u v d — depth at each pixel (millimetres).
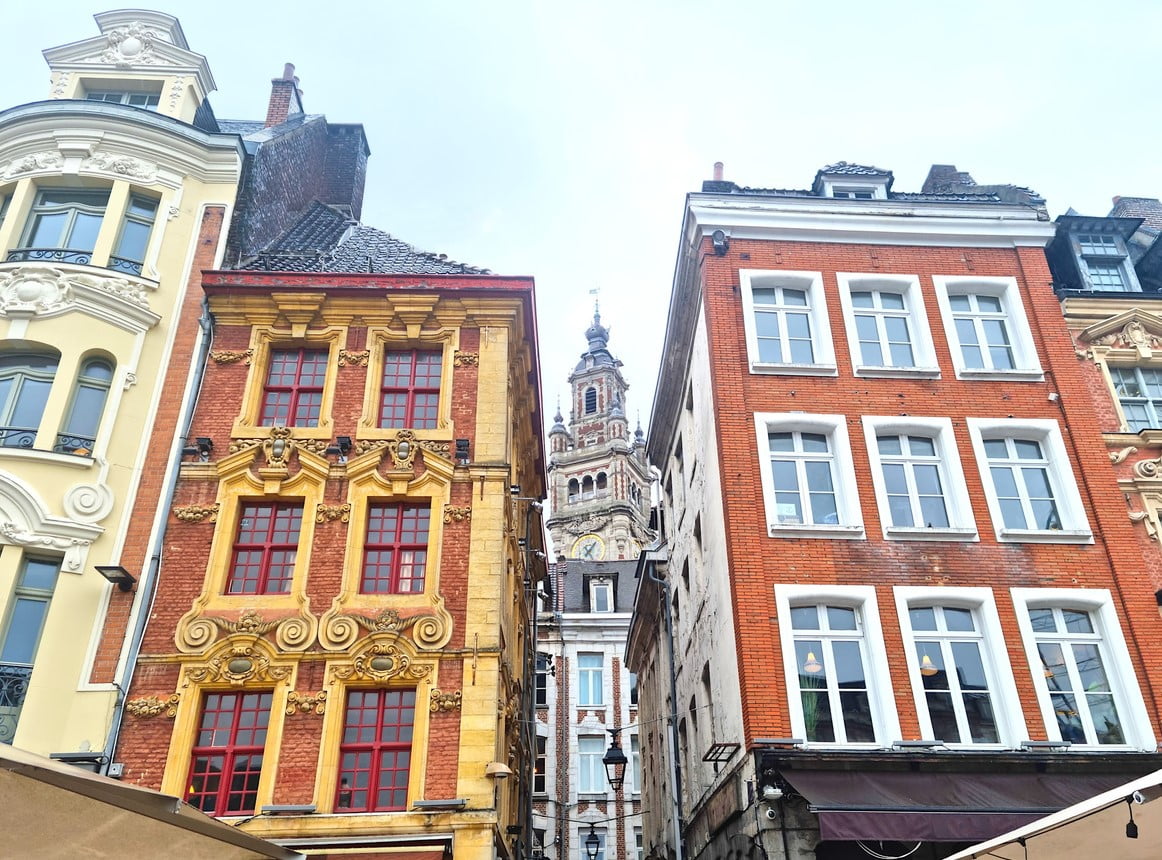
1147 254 21203
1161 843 7465
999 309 18453
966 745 13914
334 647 13969
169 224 17453
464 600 14492
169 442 15656
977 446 16547
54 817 6012
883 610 14859
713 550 17562
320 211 23266
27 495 14305
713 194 18562
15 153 17484
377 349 16812
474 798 12922
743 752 14102
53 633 13727
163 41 19562
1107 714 14656
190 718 13469
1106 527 15922
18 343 15578
